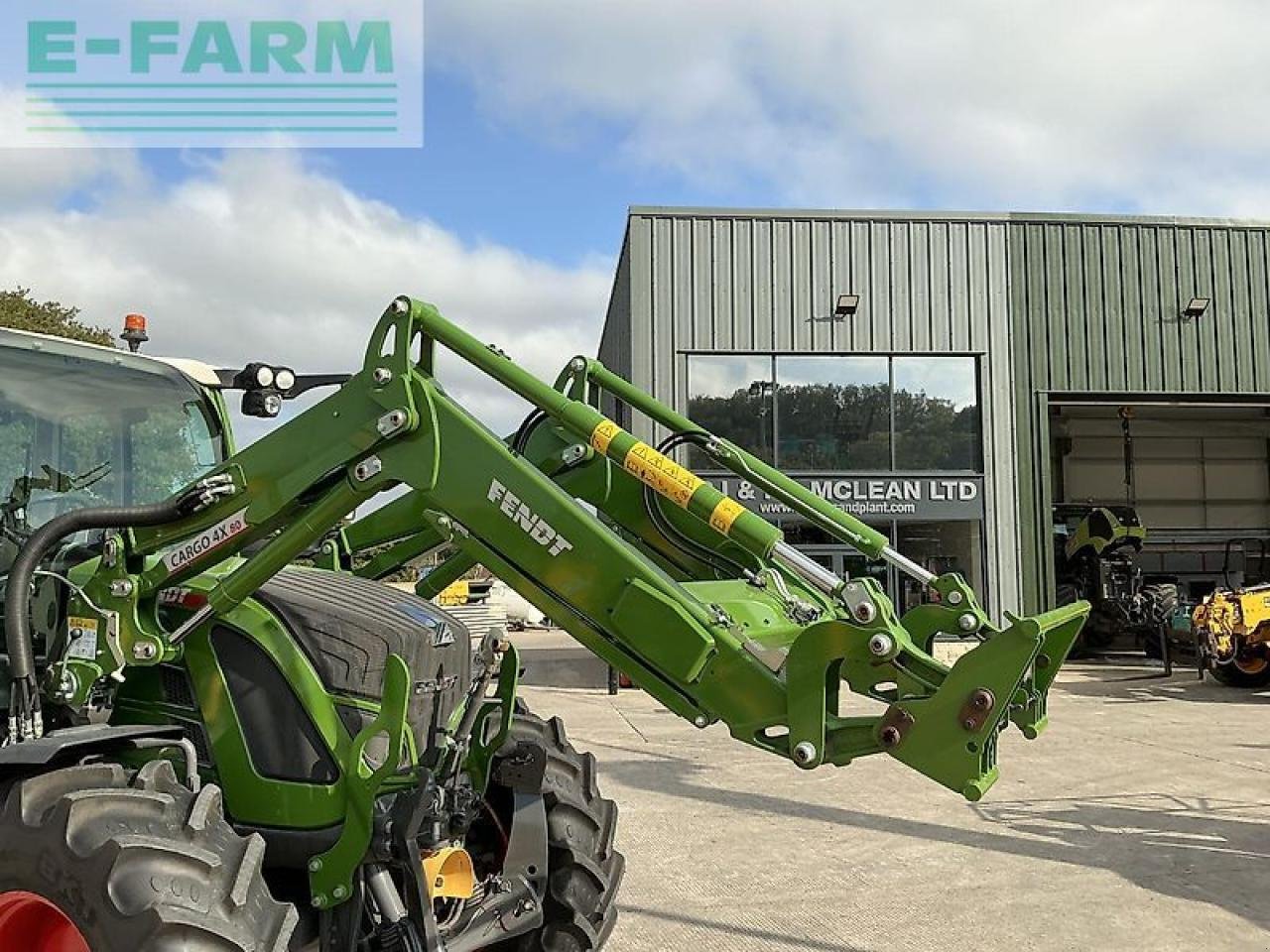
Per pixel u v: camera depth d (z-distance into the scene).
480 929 3.15
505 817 3.69
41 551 2.97
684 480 2.84
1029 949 4.52
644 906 5.07
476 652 3.65
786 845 6.14
